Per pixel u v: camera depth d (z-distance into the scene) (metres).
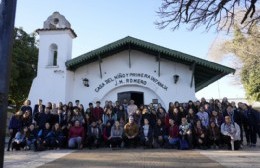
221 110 13.82
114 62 17.42
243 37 23.27
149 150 12.59
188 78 17.11
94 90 17.22
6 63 2.19
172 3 7.35
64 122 13.78
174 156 10.72
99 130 13.72
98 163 9.36
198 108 14.13
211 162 9.38
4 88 2.16
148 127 13.48
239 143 12.67
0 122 2.13
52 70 16.88
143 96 17.08
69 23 17.75
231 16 7.62
